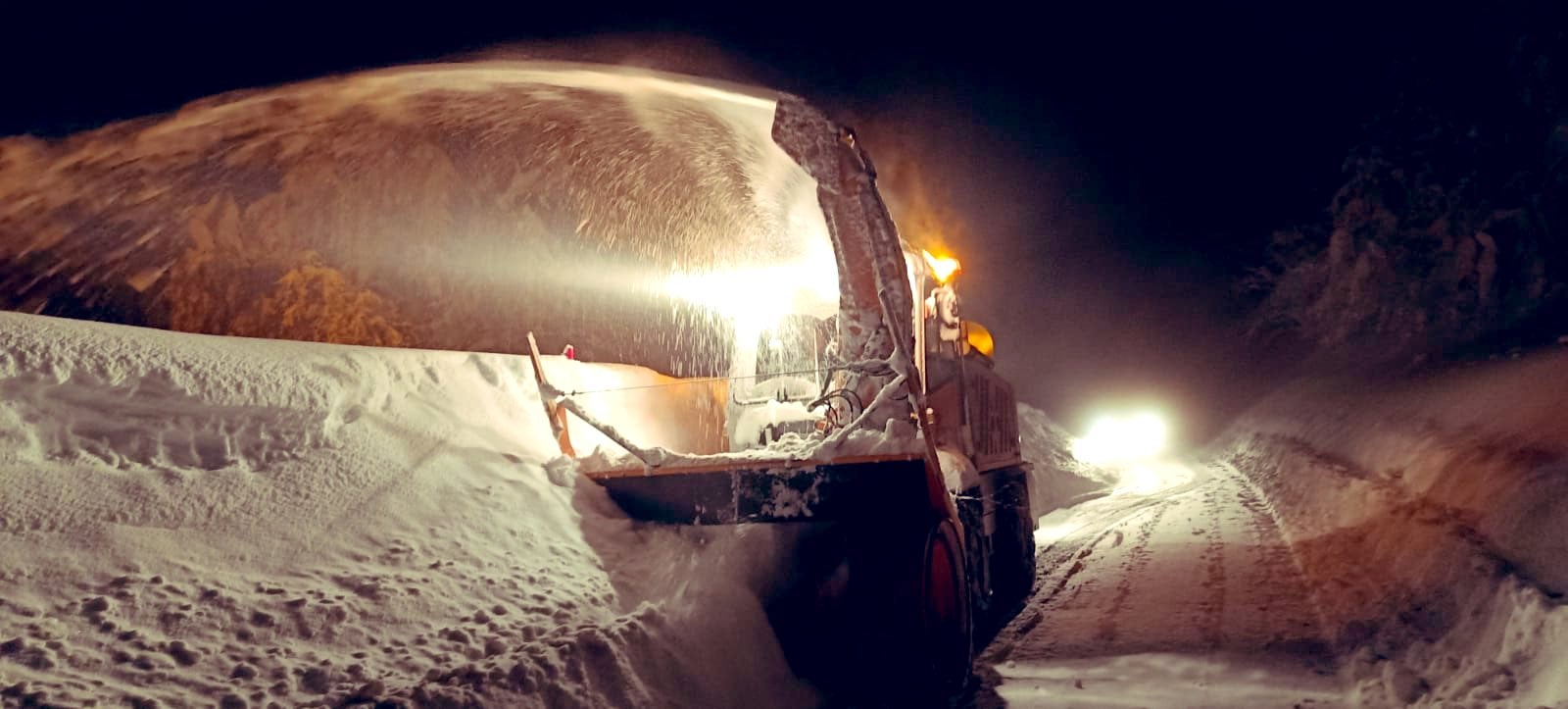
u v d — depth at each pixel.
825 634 5.83
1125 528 13.06
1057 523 15.17
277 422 5.75
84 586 4.12
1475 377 12.87
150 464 5.09
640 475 6.38
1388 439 12.30
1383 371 17.88
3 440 4.75
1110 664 6.66
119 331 5.88
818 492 5.98
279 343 6.66
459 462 6.27
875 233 6.66
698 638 5.22
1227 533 11.60
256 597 4.42
